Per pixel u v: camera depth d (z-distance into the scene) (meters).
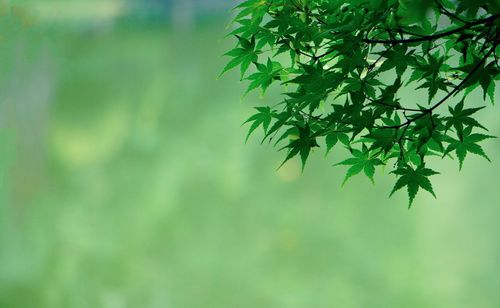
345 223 20.20
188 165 24.52
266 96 28.66
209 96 30.09
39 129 27.05
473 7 2.26
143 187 23.33
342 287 16.95
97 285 17.53
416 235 19.14
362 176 22.16
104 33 35.62
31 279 17.62
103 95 30.55
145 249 19.55
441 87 2.48
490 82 2.53
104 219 21.25
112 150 26.33
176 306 16.92
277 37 2.83
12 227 20.47
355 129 2.50
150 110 29.14
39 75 27.69
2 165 24.58
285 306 16.55
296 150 2.61
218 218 21.20
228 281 17.81
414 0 2.20
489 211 20.00
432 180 21.75
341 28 2.52
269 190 22.42
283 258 18.67
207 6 38.94
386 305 16.14
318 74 2.58
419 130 2.53
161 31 37.53
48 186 23.75
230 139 26.14
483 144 22.61
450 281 16.67
